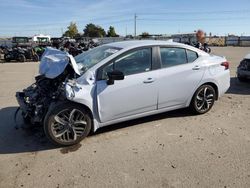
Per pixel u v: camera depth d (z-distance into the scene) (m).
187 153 4.32
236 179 3.60
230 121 5.70
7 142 4.86
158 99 5.33
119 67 4.91
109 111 4.85
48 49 5.43
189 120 5.75
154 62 5.25
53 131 4.54
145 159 4.15
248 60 9.12
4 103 7.29
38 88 5.07
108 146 4.62
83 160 4.17
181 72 5.52
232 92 8.31
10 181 3.65
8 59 21.86
